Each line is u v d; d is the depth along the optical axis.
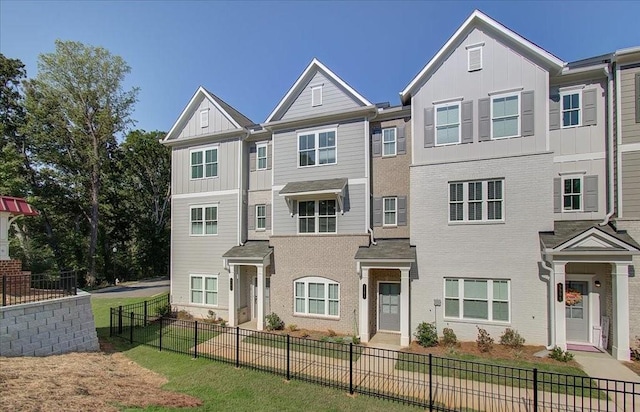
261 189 18.27
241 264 16.20
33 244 29.28
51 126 30.94
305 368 10.34
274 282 16.09
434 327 12.95
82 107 30.72
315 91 16.38
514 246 12.34
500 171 12.72
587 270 12.20
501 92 12.91
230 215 18.08
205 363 10.73
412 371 10.05
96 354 11.26
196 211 19.03
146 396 7.91
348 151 15.63
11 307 9.42
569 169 12.75
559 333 11.13
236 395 8.37
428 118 13.97
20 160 27.94
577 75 12.59
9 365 8.45
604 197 12.30
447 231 13.32
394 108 15.35
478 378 9.29
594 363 10.39
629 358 10.59
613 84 12.12
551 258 11.42
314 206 15.96
